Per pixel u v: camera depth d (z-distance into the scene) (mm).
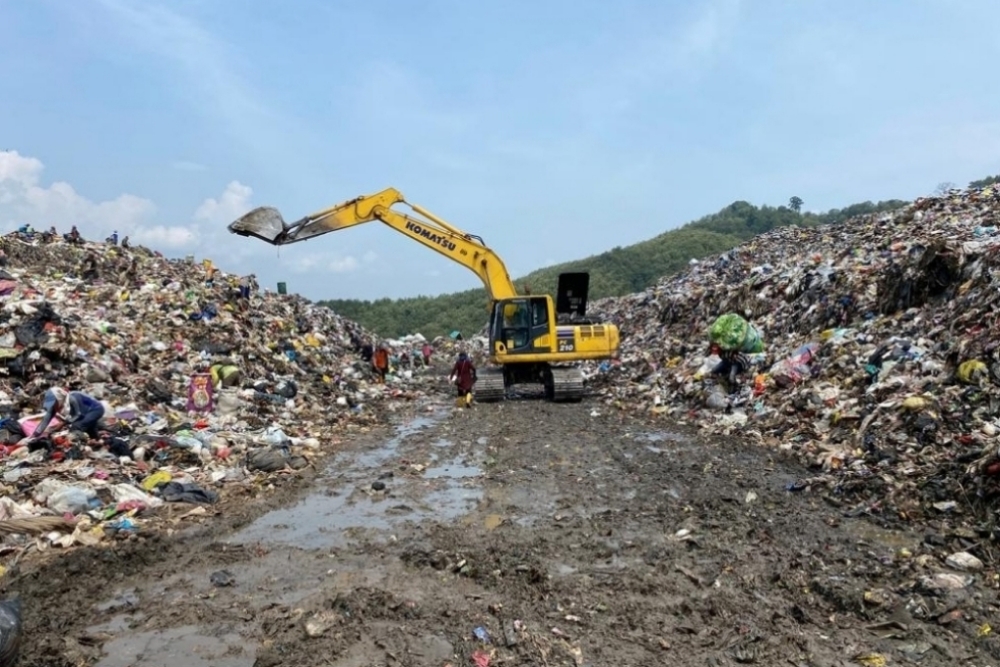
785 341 15570
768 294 18578
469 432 12836
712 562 6133
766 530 6859
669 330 22484
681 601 5324
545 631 4898
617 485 8836
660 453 10484
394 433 13008
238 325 17812
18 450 8656
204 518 7648
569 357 17250
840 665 4414
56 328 12258
